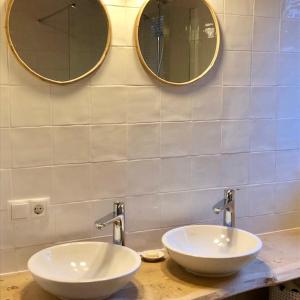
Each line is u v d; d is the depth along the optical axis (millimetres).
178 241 1985
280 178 2340
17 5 1687
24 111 1758
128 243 2014
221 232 2057
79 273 1777
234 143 2189
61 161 1843
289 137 2330
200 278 1780
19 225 1803
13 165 1767
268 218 2342
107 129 1906
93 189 1914
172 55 1981
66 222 1881
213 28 2057
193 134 2088
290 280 1991
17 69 1726
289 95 2295
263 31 2180
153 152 2012
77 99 1836
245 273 1828
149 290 1674
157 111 1994
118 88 1903
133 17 1893
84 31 1801
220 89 2119
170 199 2078
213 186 2168
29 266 1600
